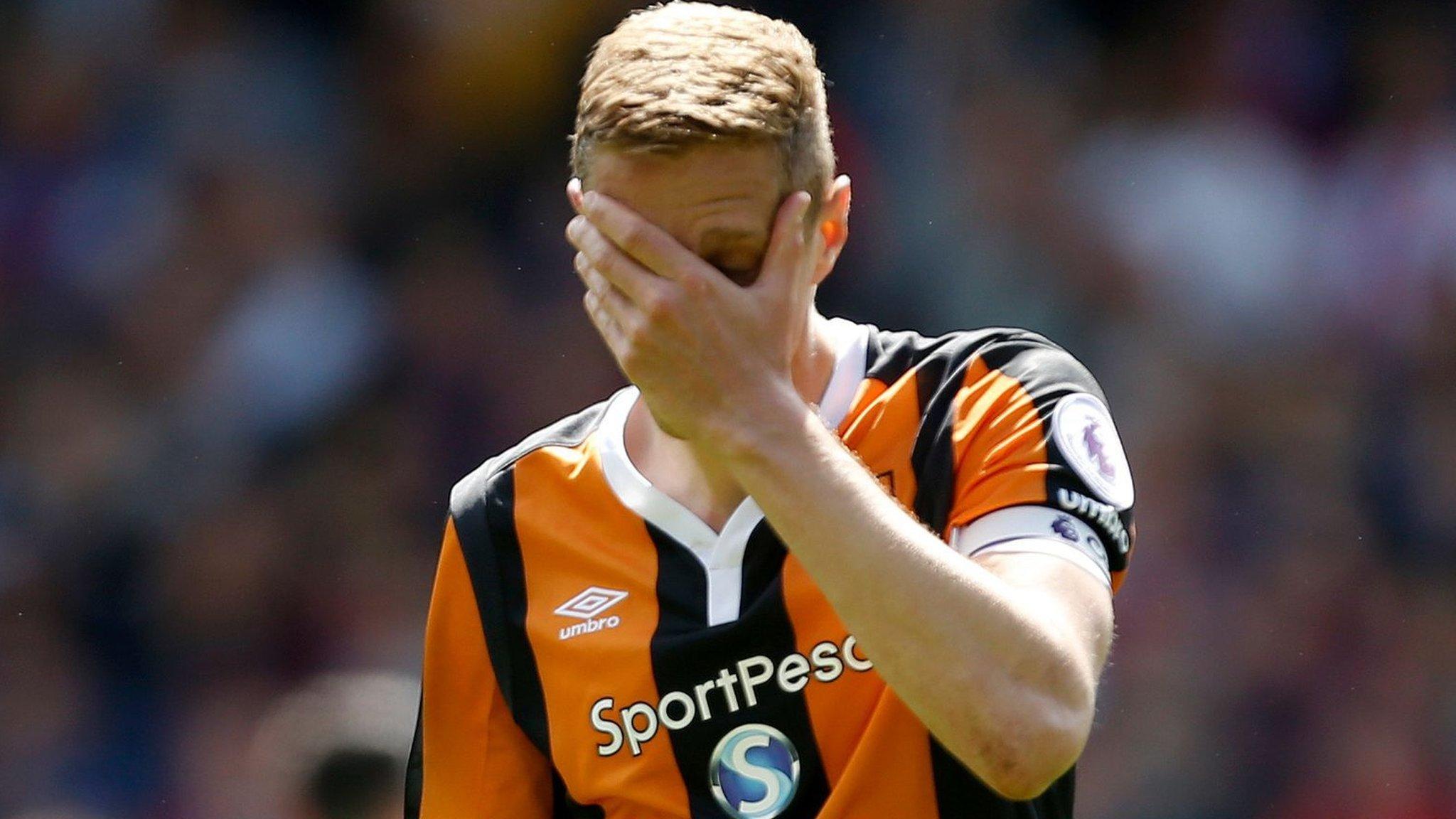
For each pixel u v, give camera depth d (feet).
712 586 25.43
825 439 22.07
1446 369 98.58
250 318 101.86
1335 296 101.55
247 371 100.22
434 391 100.01
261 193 105.40
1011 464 24.79
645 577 25.81
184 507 97.55
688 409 22.03
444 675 27.32
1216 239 100.89
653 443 26.55
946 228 99.76
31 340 103.71
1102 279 99.30
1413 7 108.78
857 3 103.86
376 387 100.53
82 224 106.11
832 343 26.35
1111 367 96.94
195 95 108.47
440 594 27.35
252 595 94.07
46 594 95.55
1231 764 85.05
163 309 102.83
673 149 22.25
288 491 97.09
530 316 102.17
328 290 102.63
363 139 108.17
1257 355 98.32
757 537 25.34
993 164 101.24
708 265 22.13
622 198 22.59
